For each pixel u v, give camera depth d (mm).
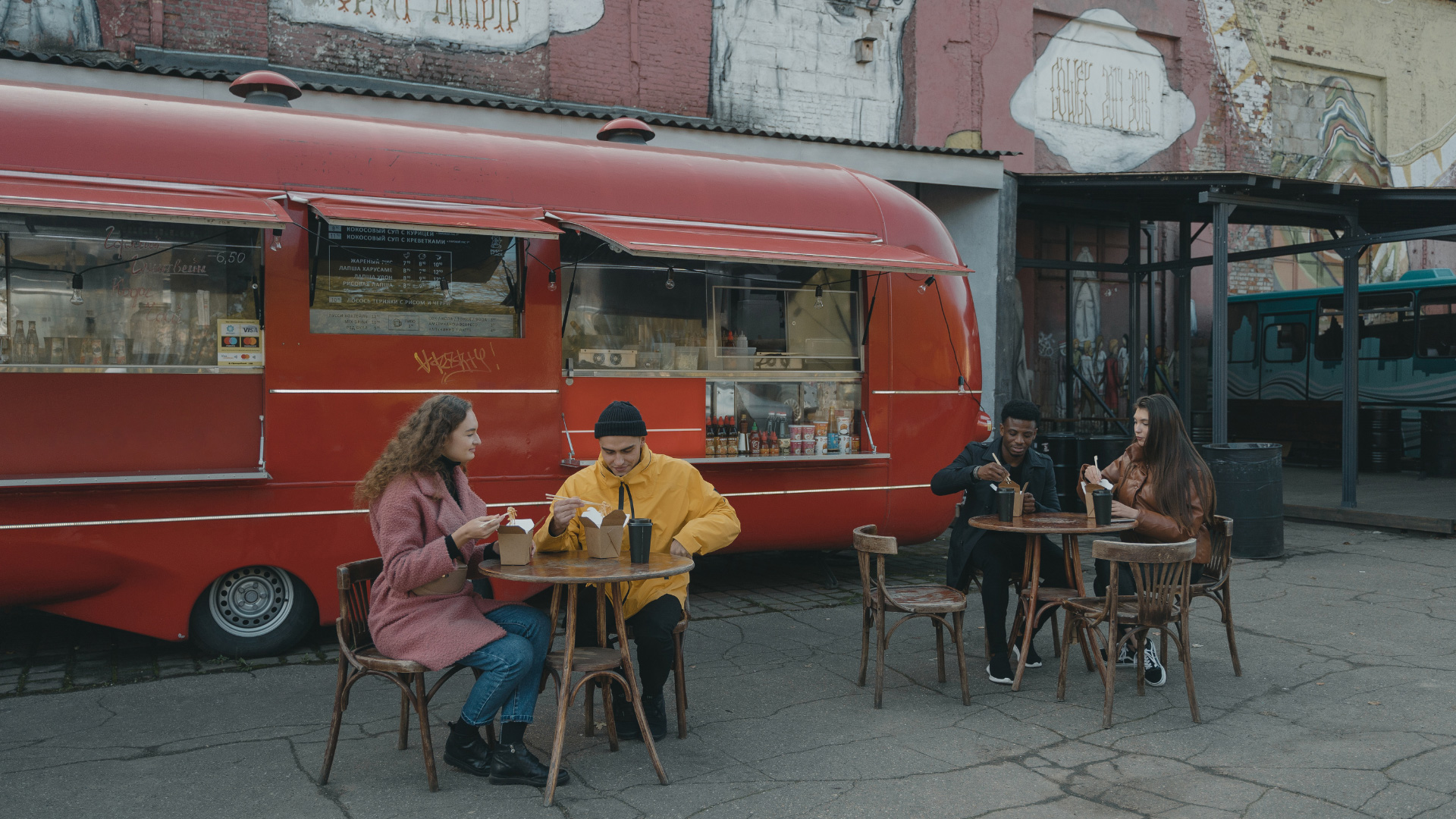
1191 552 4312
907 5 12508
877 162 9938
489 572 3492
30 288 4898
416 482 3586
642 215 6367
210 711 4496
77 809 3422
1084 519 4867
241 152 5336
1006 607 4988
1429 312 14297
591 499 4102
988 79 13117
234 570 5277
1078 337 14078
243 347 5305
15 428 4801
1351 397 10297
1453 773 3742
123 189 4977
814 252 6316
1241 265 16781
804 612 6488
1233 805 3469
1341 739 4125
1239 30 15625
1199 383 15711
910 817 3381
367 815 3381
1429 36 17828
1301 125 16438
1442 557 8305
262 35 9109
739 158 7086
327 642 5707
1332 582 7281
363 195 5566
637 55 10852
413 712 4488
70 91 5172
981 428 7656
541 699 4684
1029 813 3410
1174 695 4742
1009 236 10562
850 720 4398
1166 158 14969
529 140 6348
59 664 5238
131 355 5094
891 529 7281
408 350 5660
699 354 6664
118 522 5000
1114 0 14250
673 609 4035
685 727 4176
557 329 6094
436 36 9922
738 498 6684
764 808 3451
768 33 11648
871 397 7141
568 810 3422
